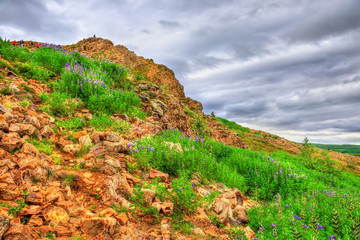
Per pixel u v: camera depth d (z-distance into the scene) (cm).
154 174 663
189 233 443
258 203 802
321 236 551
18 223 314
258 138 4009
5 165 412
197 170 816
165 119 1392
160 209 491
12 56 1173
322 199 848
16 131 543
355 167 2886
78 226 359
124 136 832
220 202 593
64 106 873
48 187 416
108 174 527
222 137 2467
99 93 1106
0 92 737
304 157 2053
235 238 489
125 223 407
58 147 618
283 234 534
